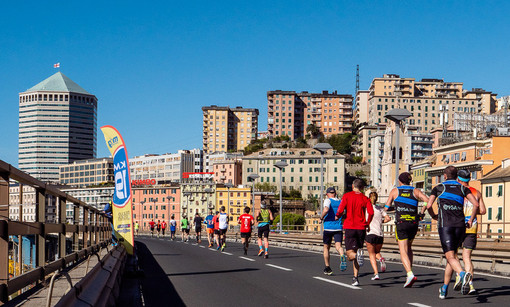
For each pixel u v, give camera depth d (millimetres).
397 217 11977
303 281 13688
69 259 9086
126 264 15094
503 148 76812
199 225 40812
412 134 181000
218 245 31422
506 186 67750
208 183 190250
